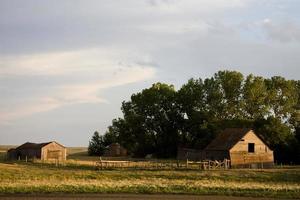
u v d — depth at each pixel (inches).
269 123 3969.0
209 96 4722.0
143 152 4847.4
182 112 4889.3
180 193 1470.2
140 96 4943.4
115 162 3024.1
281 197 1429.6
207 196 1413.6
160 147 4805.6
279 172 2605.8
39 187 1547.7
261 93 4549.7
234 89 4645.7
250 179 2354.8
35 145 3981.3
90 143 5713.6
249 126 4180.6
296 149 3821.4
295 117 4466.0
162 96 4906.5
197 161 3415.4
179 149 4010.8
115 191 1481.3
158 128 4889.3
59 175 2321.6
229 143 3287.4
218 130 4279.0
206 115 4630.9
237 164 3218.5
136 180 2122.3
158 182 1939.0
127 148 4963.1
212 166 2960.1
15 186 1585.9
